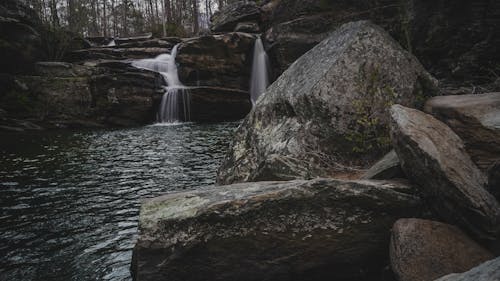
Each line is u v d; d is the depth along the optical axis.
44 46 25.39
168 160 11.88
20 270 4.82
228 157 7.45
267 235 4.01
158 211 4.23
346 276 4.12
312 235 4.05
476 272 2.20
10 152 13.25
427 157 3.99
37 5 30.64
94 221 6.62
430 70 12.49
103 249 5.43
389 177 4.86
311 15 23.41
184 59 27.08
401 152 4.39
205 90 25.17
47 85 22.00
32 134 18.38
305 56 7.76
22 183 9.15
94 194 8.27
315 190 4.08
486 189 4.09
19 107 20.91
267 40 26.50
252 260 4.01
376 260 4.14
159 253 3.97
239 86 28.23
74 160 11.92
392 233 3.88
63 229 6.25
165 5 50.16
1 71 21.66
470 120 4.90
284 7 26.09
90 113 22.56
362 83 6.32
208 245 3.96
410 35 12.91
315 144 6.11
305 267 4.06
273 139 6.65
